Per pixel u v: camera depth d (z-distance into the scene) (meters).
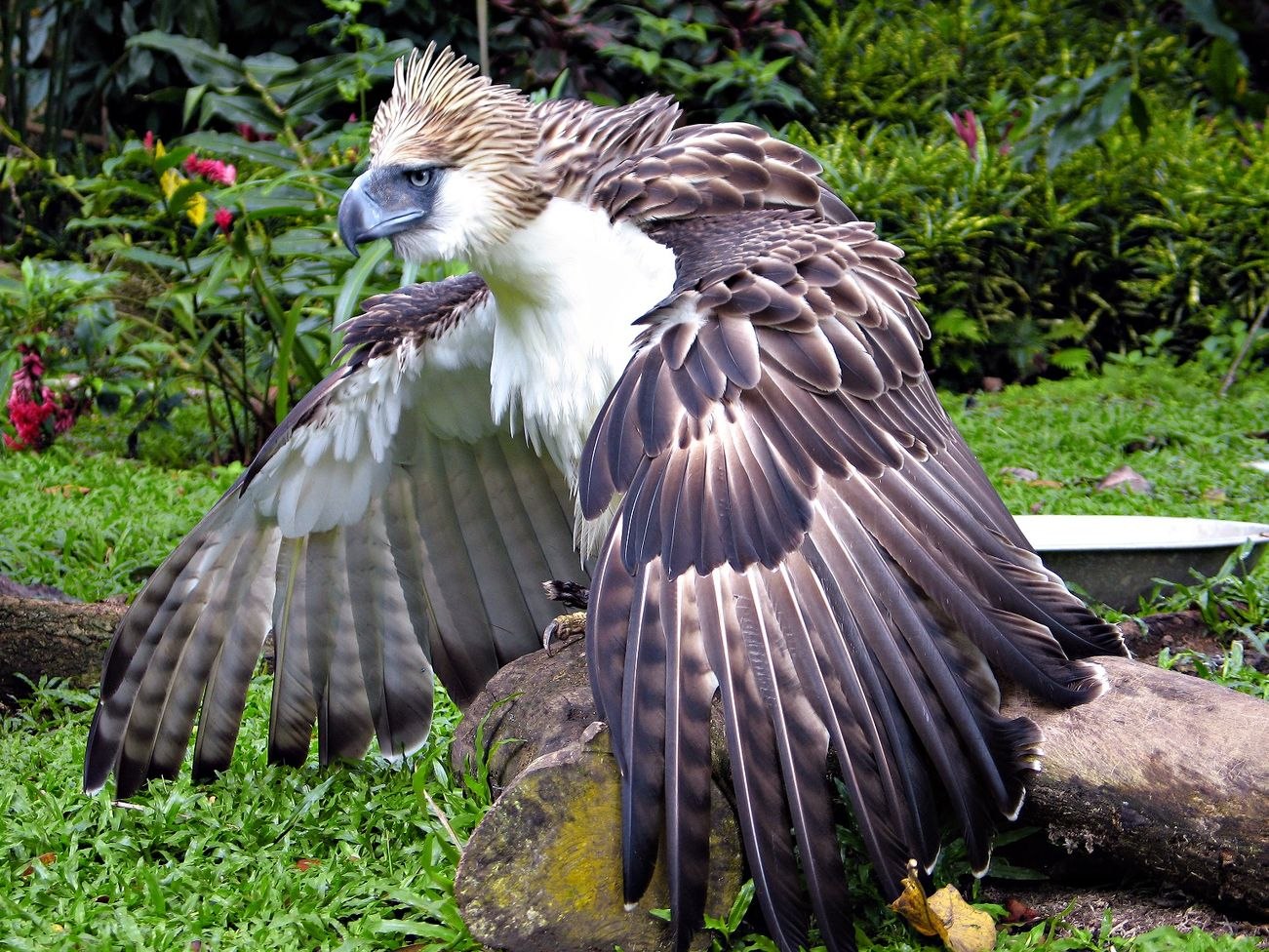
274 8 10.11
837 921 2.44
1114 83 9.12
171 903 2.83
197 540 3.39
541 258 3.07
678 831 2.43
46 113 10.28
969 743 2.55
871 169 8.91
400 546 3.58
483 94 3.09
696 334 2.66
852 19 10.75
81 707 4.03
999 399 8.31
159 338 7.44
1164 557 4.30
